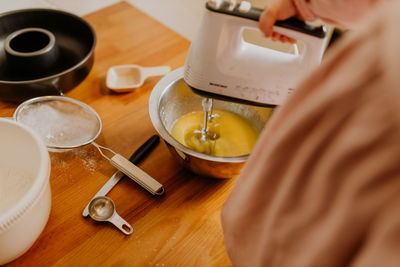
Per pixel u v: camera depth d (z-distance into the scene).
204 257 0.59
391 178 0.22
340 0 0.40
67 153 0.71
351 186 0.24
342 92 0.24
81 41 0.90
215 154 0.73
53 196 0.64
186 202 0.66
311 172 0.28
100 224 0.61
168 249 0.59
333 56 0.26
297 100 0.30
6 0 1.05
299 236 0.30
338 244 0.26
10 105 0.79
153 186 0.65
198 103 0.79
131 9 1.11
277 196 0.32
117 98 0.84
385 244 0.22
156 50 0.98
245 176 0.38
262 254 0.35
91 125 0.73
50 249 0.57
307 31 0.50
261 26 0.50
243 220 0.37
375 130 0.22
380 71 0.22
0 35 0.86
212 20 0.51
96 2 1.18
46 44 0.85
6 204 0.55
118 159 0.67
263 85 0.57
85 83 0.86
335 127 0.25
